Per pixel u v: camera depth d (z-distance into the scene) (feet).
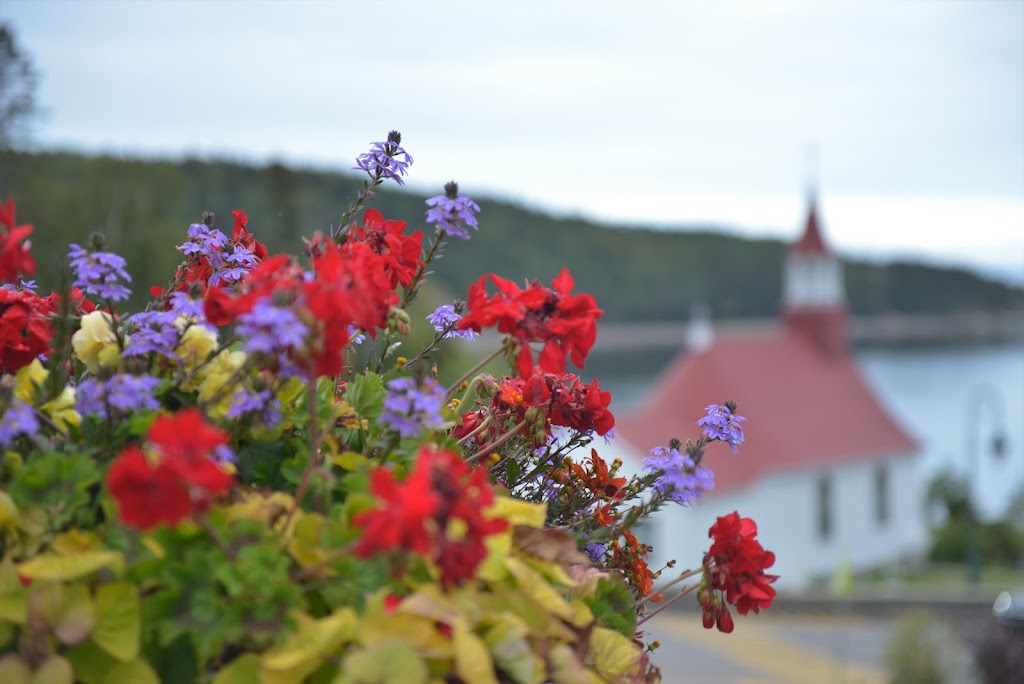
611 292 448.24
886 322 551.18
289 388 4.91
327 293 4.11
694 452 5.78
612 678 4.64
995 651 49.34
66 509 4.06
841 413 177.17
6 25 59.36
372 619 3.84
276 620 3.84
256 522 4.00
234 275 5.62
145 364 4.79
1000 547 180.24
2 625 3.91
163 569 3.91
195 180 171.42
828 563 166.61
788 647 90.74
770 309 461.37
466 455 6.10
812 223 191.31
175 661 4.03
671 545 140.36
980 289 551.59
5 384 4.45
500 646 4.02
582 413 6.09
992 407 145.59
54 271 5.36
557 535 4.58
